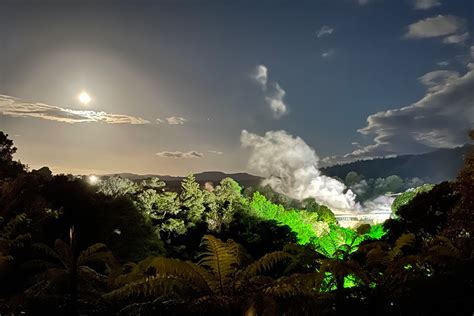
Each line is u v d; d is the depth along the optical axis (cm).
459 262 1084
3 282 1244
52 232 2031
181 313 846
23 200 1955
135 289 850
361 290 1065
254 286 899
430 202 2505
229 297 847
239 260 994
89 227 2308
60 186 2386
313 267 1419
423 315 1011
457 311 998
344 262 1120
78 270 1013
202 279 892
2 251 1244
